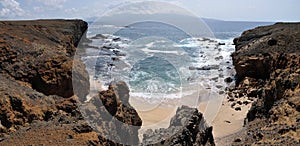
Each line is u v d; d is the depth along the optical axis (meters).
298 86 18.38
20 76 19.95
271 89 21.48
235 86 34.84
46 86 20.14
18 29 38.47
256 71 35.97
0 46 22.19
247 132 18.97
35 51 23.14
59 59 21.61
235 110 27.95
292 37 39.38
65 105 14.44
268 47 39.06
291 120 15.41
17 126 13.23
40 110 14.53
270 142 14.20
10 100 14.12
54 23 55.62
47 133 10.62
